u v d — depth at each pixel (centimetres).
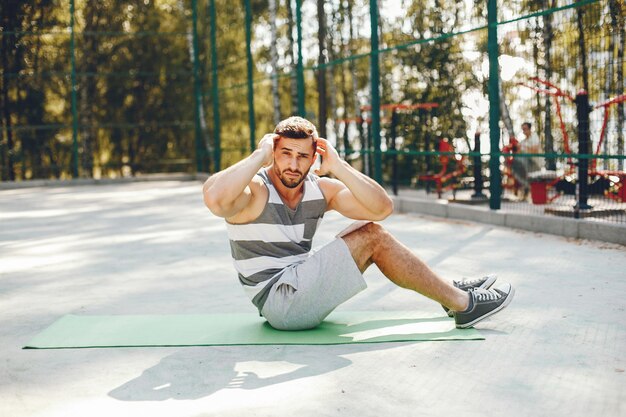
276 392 257
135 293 437
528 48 735
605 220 614
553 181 772
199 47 1712
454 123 946
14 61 1595
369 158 1031
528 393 251
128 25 1723
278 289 325
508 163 895
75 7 1659
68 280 483
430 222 772
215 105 1498
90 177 1680
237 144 1769
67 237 698
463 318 329
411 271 321
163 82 1709
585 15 661
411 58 1055
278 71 1809
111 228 762
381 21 1184
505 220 701
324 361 291
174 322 360
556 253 542
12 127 1537
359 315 366
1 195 1302
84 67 1661
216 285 454
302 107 1124
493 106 725
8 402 254
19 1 1595
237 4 1764
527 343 310
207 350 311
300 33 1109
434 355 296
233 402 248
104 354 309
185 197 1158
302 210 327
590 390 253
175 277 484
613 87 643
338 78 1608
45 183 1528
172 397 255
